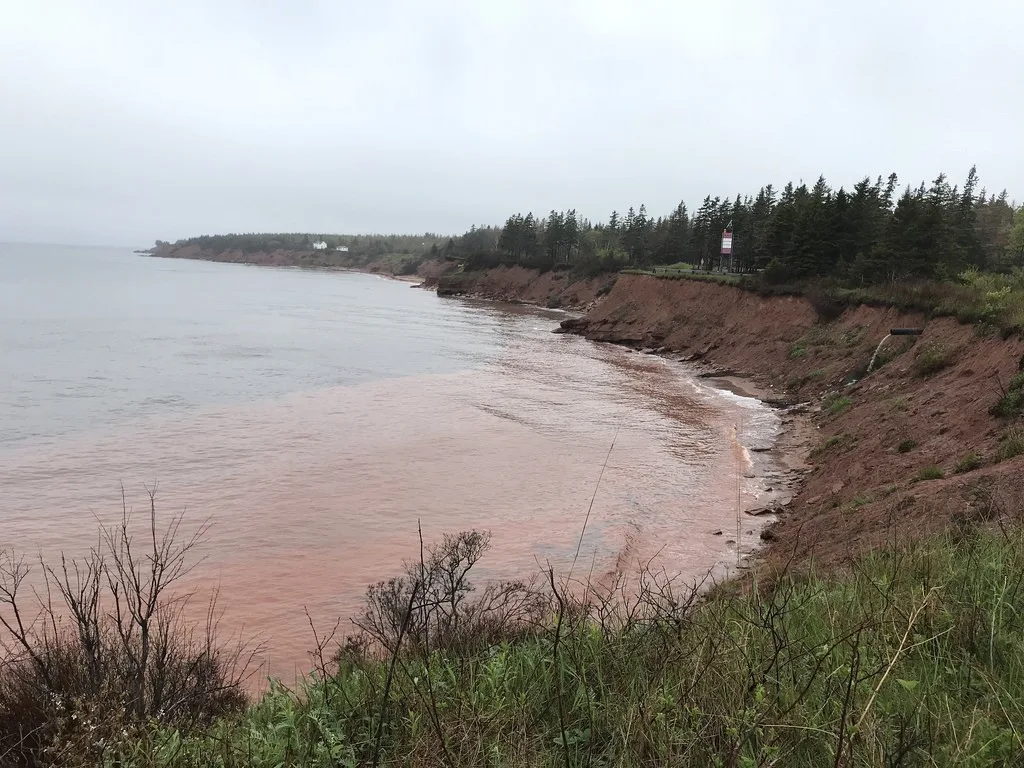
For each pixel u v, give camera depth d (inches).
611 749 109.3
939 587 146.7
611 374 1598.2
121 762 118.5
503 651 167.0
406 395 1246.9
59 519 581.0
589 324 2508.6
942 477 489.4
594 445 902.4
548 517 616.4
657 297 2352.4
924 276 1502.2
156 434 908.0
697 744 102.3
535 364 1737.2
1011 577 165.2
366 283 6284.5
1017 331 698.8
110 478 708.0
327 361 1663.4
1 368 1407.5
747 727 99.0
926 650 131.3
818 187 2657.5
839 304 1496.1
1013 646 128.5
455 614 239.5
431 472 757.3
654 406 1206.3
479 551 413.4
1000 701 107.3
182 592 441.1
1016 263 2146.9
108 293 3831.2
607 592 430.6
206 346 1866.4
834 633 139.3
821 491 645.3
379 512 621.3
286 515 606.5
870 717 98.4
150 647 215.2
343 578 474.6
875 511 434.0
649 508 645.3
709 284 2118.6
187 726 159.0
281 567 492.1
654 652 144.5
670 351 1977.1
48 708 153.9
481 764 108.7
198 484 692.7
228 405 1116.5
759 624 148.9
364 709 138.1
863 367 1141.1
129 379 1327.5
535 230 5137.8
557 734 120.3
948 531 273.0
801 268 1833.2
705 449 895.7
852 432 812.6
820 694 113.6
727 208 3225.9
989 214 3353.8
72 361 1524.4
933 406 703.7
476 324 2810.0
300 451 833.5
